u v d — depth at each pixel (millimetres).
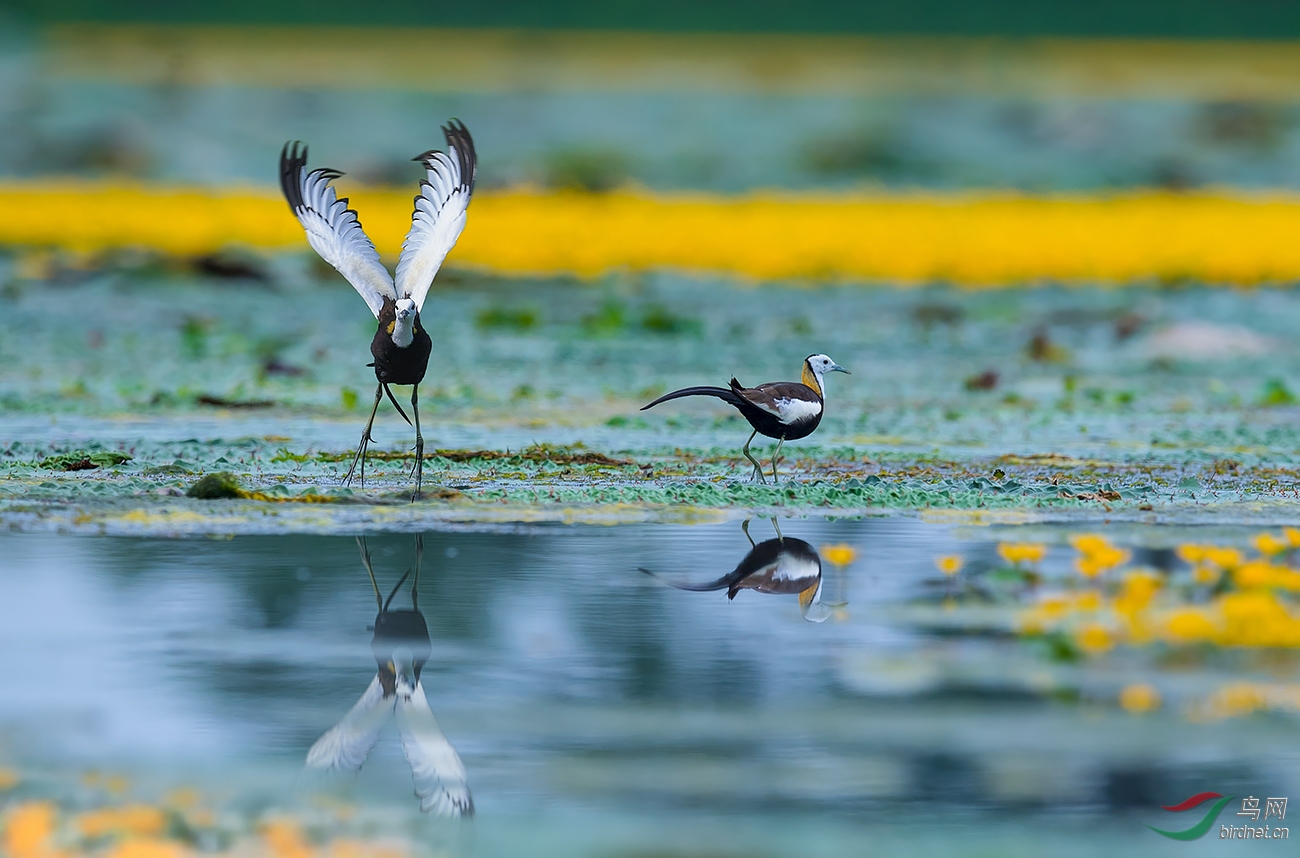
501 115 53156
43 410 19156
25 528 11922
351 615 9656
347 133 50344
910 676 8547
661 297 30297
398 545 11602
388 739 7598
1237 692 8312
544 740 7594
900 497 13727
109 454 15281
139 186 43188
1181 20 72812
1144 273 32969
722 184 46969
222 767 7234
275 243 33312
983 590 10367
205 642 9078
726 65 63344
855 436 18266
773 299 30469
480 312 27562
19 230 33031
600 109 54688
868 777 7168
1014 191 47469
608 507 13227
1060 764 7332
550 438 17719
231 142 48969
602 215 38469
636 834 6555
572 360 24328
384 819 6672
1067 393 22266
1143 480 15016
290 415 19234
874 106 56594
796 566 11039
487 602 9984
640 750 7461
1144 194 45875
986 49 68188
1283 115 56594
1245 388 22938
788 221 38500
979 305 30172
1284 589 10172
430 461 15555
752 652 8961
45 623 9398
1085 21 72250
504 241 33812
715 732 7668
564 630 9391
